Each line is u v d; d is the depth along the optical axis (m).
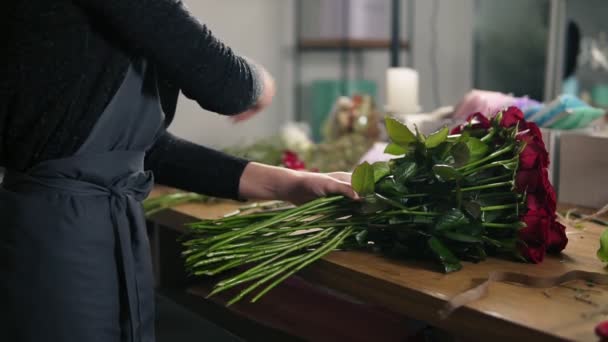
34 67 0.84
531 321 0.72
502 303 0.79
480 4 3.18
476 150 0.99
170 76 0.89
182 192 1.59
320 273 0.99
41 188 0.87
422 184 0.97
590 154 1.36
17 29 0.84
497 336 0.74
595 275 0.88
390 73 2.22
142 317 0.95
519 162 0.96
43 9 0.83
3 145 0.89
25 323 0.86
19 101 0.85
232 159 1.10
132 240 0.94
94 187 0.89
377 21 3.40
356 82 3.44
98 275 0.88
